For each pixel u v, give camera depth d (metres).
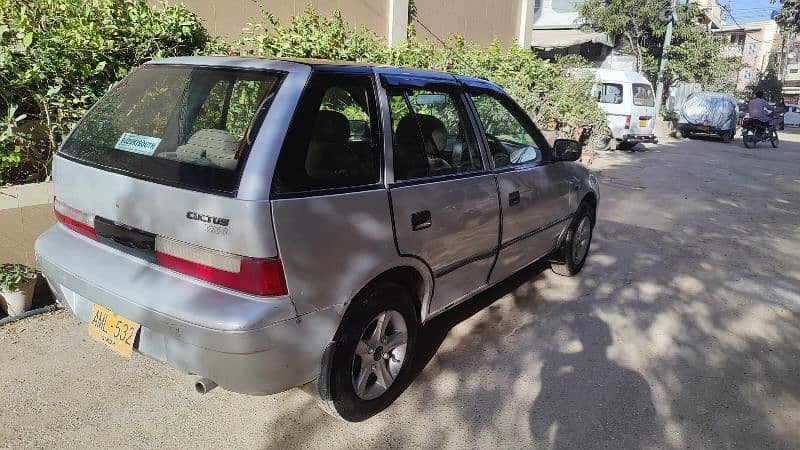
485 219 3.51
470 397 3.24
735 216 7.98
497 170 3.70
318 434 2.86
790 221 7.83
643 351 3.89
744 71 52.94
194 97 2.78
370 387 2.98
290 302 2.34
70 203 2.89
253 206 2.23
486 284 3.82
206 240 2.31
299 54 6.07
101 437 2.73
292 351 2.40
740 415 3.21
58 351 3.41
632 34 23.73
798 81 53.91
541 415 3.11
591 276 5.26
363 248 2.65
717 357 3.86
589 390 3.38
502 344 3.88
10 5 4.28
